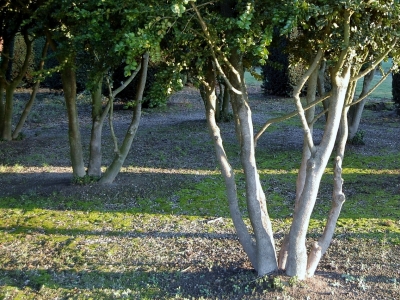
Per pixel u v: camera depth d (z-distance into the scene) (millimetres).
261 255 4062
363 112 15000
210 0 3393
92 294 4082
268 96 18594
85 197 6805
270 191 7168
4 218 6059
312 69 3486
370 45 3633
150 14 2953
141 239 5344
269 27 3082
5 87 10617
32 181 7719
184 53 3545
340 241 5129
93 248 5105
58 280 4391
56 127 12883
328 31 3369
